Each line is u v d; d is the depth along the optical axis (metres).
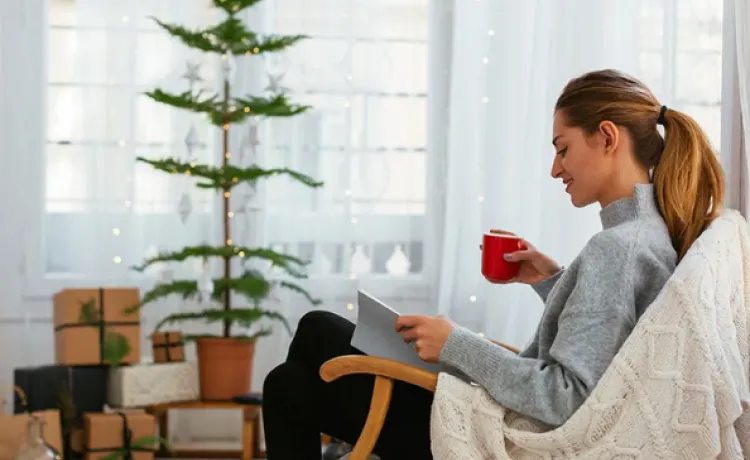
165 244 4.31
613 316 1.94
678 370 1.89
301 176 3.95
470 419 2.00
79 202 4.31
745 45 3.26
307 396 2.32
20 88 4.29
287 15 4.38
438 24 4.44
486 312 4.30
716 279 1.96
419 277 4.43
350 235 4.40
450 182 4.35
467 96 4.36
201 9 4.32
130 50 4.29
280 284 4.16
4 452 3.32
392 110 4.43
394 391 2.29
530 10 4.32
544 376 1.95
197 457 4.17
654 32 4.23
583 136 2.11
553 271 2.39
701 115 4.23
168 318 3.99
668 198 2.07
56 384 3.72
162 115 4.32
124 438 3.64
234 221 4.36
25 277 4.30
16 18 4.28
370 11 4.42
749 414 2.02
